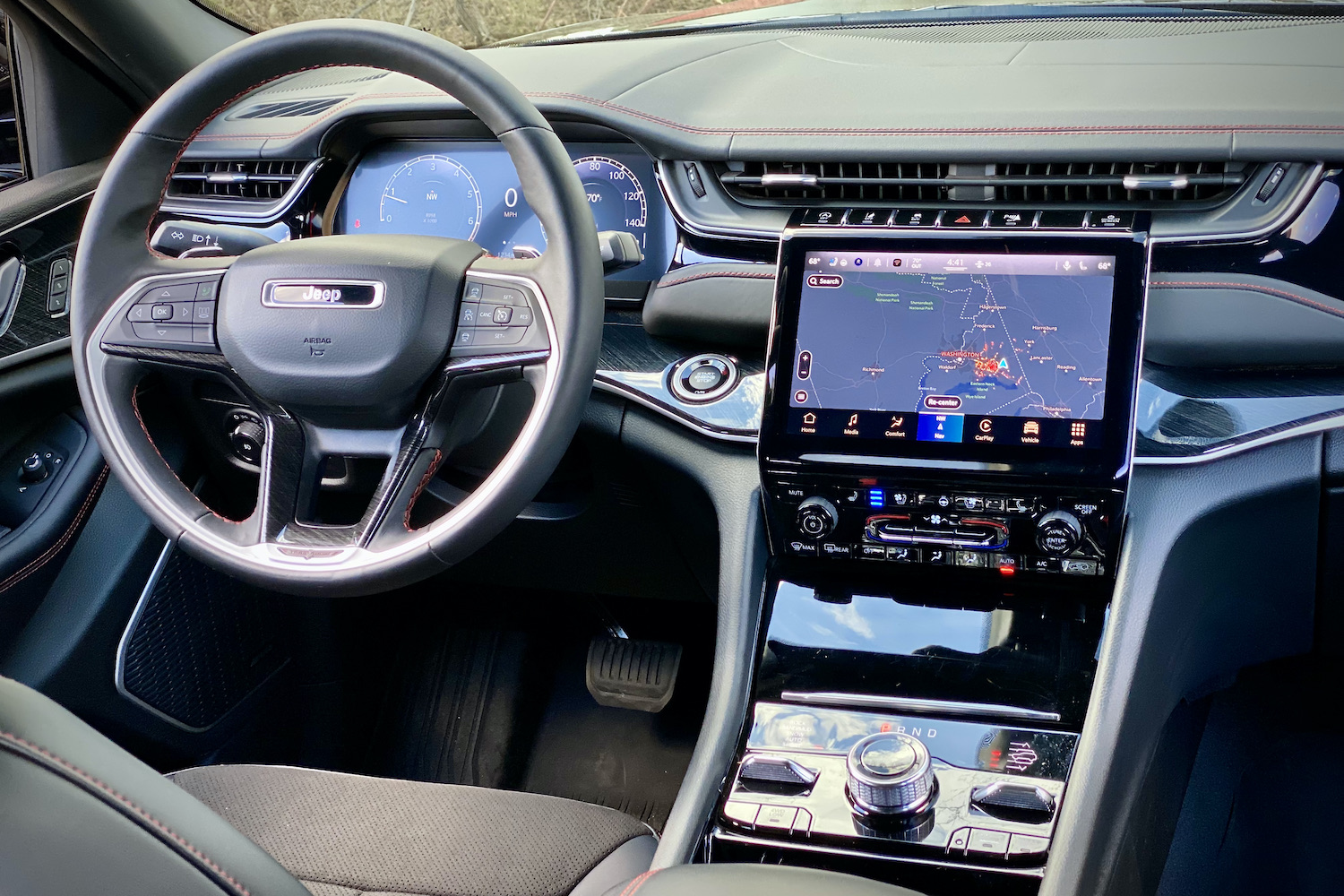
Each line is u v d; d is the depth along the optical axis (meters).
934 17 1.67
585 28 1.79
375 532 1.13
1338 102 1.25
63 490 1.63
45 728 0.59
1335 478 1.24
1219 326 1.28
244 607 1.77
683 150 1.43
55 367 1.65
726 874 0.91
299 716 1.91
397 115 1.57
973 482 1.25
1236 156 1.25
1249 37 1.46
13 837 0.55
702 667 1.97
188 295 1.17
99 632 1.58
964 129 1.33
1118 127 1.28
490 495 1.10
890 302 1.28
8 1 1.69
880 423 1.27
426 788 1.30
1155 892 1.49
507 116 1.07
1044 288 1.23
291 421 1.19
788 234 1.30
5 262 1.67
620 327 1.51
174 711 1.68
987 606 1.30
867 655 1.30
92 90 1.85
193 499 1.19
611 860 1.19
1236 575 1.37
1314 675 1.82
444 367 1.14
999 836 1.14
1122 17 1.60
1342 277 1.25
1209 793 1.69
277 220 1.65
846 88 1.46
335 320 1.12
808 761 1.23
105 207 1.17
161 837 0.61
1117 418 1.20
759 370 1.43
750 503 1.38
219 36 1.95
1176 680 1.40
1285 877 1.56
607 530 1.62
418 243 1.17
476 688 2.01
